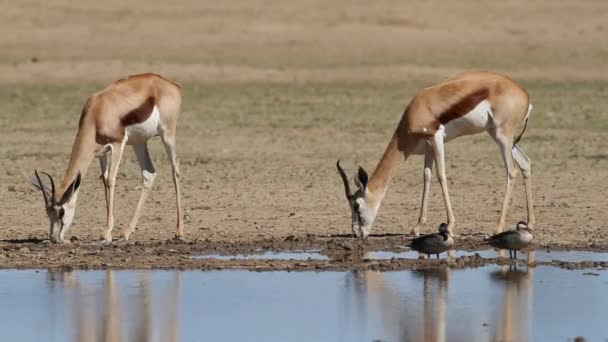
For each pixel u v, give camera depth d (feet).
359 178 180.24
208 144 295.48
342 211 207.62
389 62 467.11
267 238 183.21
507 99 181.27
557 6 576.61
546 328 131.44
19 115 349.00
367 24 540.11
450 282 153.48
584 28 533.55
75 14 553.64
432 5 578.25
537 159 266.77
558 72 441.68
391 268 161.48
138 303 143.02
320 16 555.69
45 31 523.70
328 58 478.59
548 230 188.55
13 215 205.05
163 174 248.32
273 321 134.92
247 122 335.26
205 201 218.18
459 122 180.65
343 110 358.43
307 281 154.10
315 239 181.57
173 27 534.78
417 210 207.92
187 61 469.57
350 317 136.56
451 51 492.54
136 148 184.44
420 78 431.43
